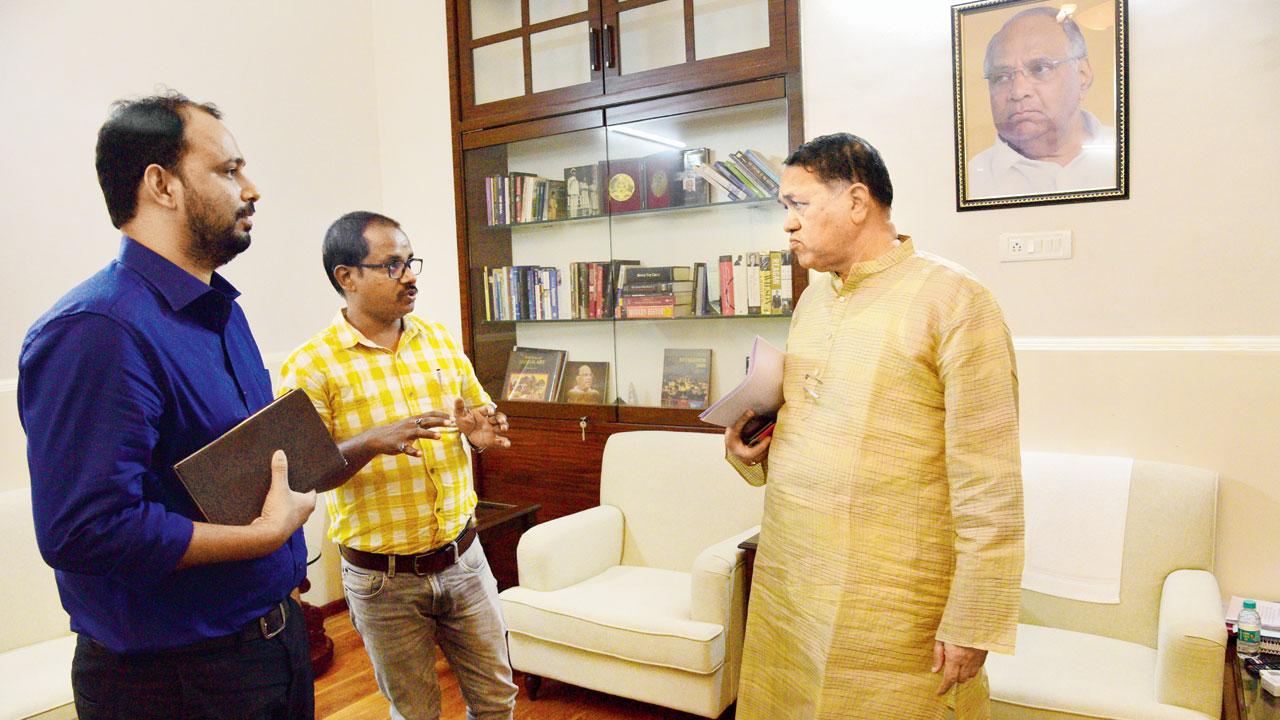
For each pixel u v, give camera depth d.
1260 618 2.24
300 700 1.49
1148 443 2.57
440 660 3.25
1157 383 2.55
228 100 3.58
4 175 2.94
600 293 3.58
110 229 3.24
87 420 1.17
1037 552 2.48
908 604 1.57
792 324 1.85
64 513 1.15
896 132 2.88
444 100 3.96
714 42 3.25
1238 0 2.40
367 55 4.14
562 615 2.70
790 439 1.70
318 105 3.92
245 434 1.30
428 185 4.06
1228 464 2.47
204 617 1.31
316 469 1.44
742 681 1.83
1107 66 2.55
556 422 3.67
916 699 1.58
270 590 1.41
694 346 3.39
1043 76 2.64
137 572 1.18
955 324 1.53
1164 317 2.55
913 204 2.88
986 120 2.73
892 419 1.57
